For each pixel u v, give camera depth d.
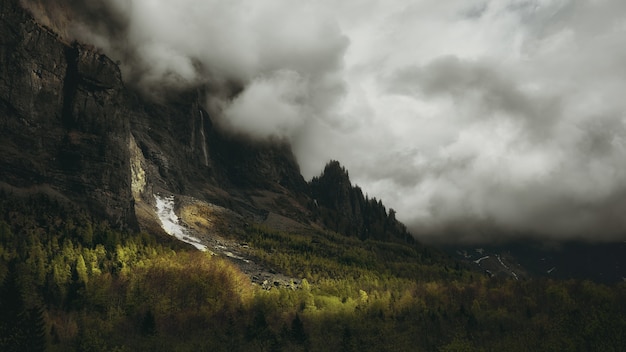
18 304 129.38
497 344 182.88
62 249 178.25
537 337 186.12
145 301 168.38
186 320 166.38
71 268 167.50
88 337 130.75
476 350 174.25
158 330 153.12
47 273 161.25
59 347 128.00
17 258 159.88
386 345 175.88
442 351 173.25
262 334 163.50
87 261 177.88
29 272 155.62
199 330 162.38
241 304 190.75
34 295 149.12
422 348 182.88
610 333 178.50
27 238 176.50
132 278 179.00
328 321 189.62
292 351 159.62
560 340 178.12
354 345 166.00
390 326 191.88
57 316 146.12
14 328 123.31
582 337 178.50
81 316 148.75
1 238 170.62
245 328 169.88
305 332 176.12
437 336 192.75
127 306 161.75
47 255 170.50
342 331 181.75
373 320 196.75
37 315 124.69
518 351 174.50
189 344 148.75
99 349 129.50
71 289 157.38
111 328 145.88
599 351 171.12
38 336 122.25
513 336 190.25
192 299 181.00
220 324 169.62
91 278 167.75
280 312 194.25
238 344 156.50
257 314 177.00
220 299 188.12
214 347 150.00
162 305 167.00
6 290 131.12
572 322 192.00
